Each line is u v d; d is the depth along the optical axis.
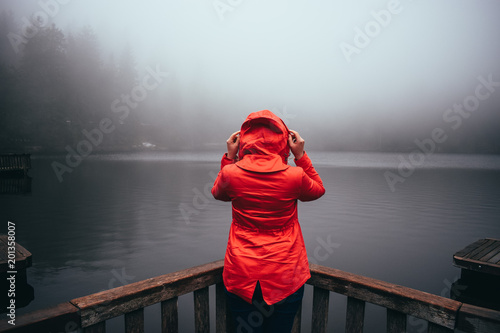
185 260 8.55
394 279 7.43
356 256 9.13
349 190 25.75
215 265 1.78
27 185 26.03
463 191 25.44
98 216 14.43
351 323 1.64
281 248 1.43
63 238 10.77
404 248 9.91
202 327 1.73
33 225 12.63
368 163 68.56
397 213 15.89
